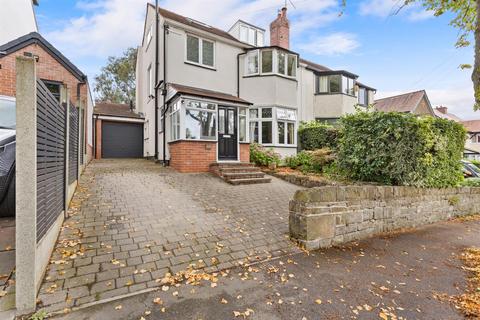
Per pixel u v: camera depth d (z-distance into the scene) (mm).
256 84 12828
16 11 10289
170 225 4391
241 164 9703
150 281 2879
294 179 8703
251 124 12891
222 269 3285
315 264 3570
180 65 11016
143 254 3418
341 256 3918
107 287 2705
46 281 2680
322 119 16172
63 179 4012
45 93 2760
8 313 2232
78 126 5945
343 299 2703
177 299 2592
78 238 3629
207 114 9617
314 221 4184
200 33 11570
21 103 2232
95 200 5188
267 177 9102
